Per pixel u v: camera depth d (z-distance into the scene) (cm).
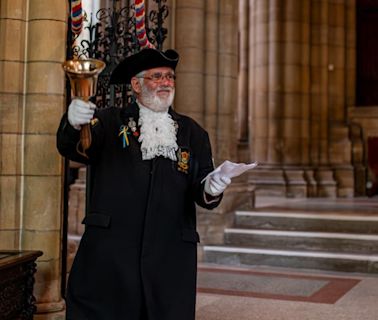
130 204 309
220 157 874
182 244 316
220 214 862
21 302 420
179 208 316
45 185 475
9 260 395
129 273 303
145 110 320
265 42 1277
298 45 1285
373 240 799
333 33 1345
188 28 843
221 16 880
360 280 707
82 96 275
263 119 1277
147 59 310
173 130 319
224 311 552
